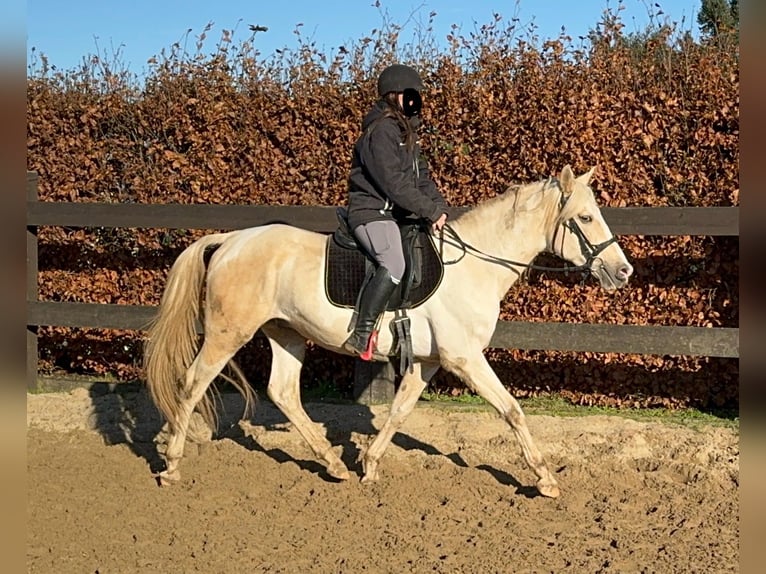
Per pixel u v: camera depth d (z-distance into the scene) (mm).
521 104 6629
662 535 4516
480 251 5059
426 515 4805
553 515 4816
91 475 5500
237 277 5141
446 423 6516
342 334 5051
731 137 6340
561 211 4969
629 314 6762
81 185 7703
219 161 7309
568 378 7008
